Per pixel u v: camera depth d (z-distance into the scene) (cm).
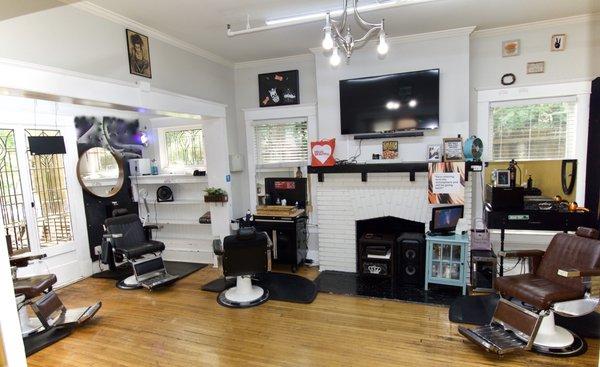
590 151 350
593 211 342
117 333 297
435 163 367
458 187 362
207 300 361
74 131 437
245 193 505
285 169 484
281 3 292
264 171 494
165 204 517
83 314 310
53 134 416
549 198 358
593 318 291
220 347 270
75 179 437
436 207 373
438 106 379
